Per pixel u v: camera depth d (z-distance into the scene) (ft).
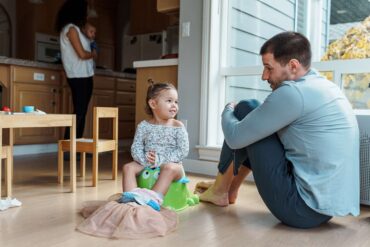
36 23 17.35
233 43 9.75
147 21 18.15
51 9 17.84
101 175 8.93
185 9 9.87
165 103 6.13
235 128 5.08
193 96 9.77
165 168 5.66
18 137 12.44
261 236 4.70
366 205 6.53
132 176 5.81
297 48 4.80
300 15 8.78
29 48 17.76
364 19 7.84
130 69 17.92
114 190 7.23
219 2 9.55
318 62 7.95
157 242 4.39
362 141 6.33
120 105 15.31
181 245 4.32
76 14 11.59
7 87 12.09
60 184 7.77
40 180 8.17
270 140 4.94
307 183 4.69
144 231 4.59
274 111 4.63
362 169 6.37
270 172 4.85
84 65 11.62
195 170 9.68
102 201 6.04
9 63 11.84
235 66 9.62
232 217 5.56
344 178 4.77
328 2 8.39
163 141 6.07
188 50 9.82
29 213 5.50
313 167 4.75
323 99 4.69
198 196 6.54
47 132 13.32
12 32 18.57
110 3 19.80
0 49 18.43
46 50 17.81
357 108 7.51
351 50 7.68
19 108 12.21
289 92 4.60
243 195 7.07
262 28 9.29
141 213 4.75
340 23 8.19
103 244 4.27
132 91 15.80
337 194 4.72
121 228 4.55
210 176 9.17
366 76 7.37
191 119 9.82
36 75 12.63
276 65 4.91
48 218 5.26
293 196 4.78
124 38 20.13
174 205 5.83
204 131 9.52
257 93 9.13
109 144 8.13
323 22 8.46
